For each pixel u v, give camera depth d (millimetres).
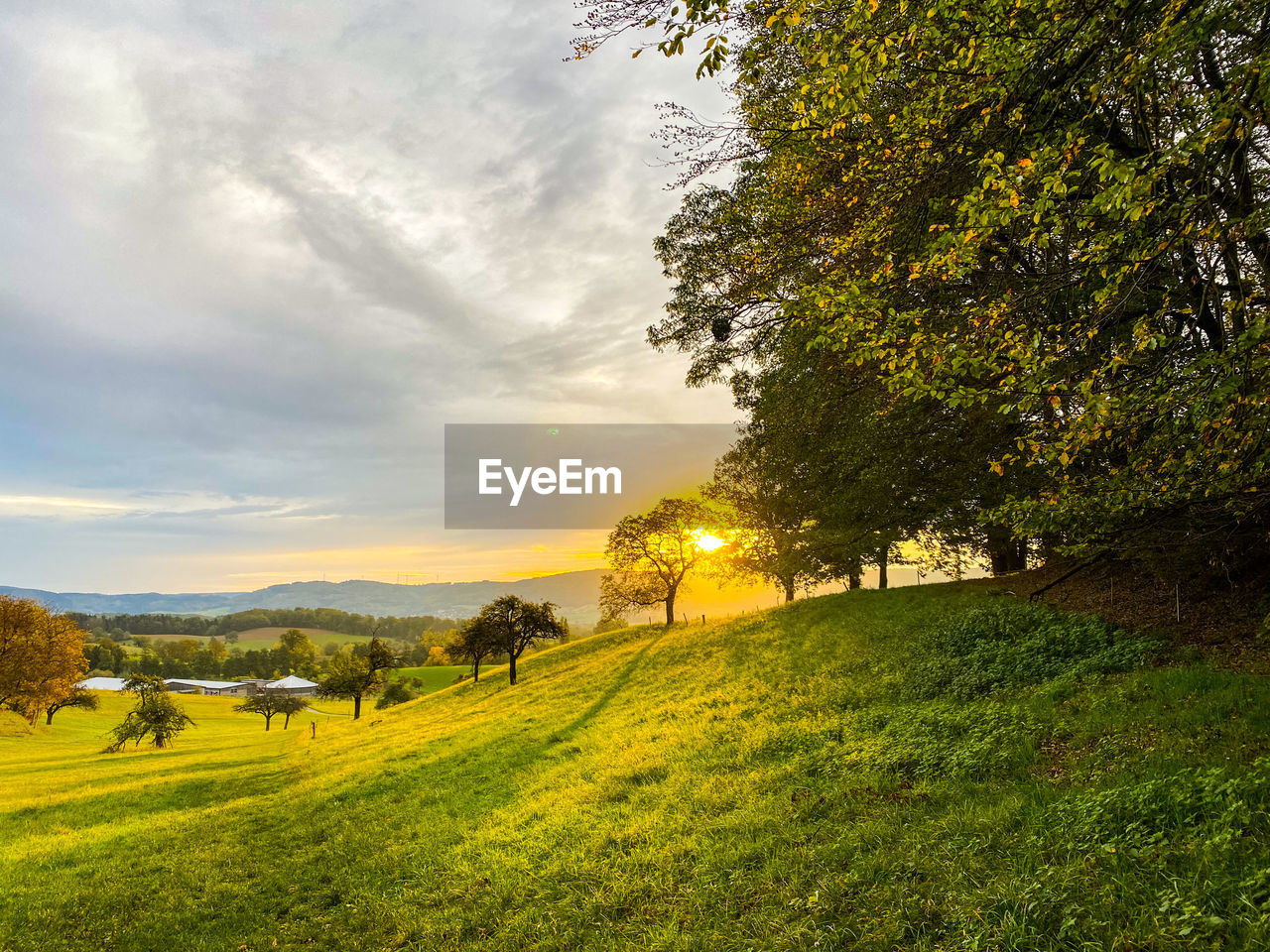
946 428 18750
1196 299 9570
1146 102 8852
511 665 50062
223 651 195125
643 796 13070
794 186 12703
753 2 7832
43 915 11305
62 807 22141
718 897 8195
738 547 36719
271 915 10938
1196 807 6523
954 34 8648
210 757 37750
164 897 11977
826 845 8523
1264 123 6281
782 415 21688
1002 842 7227
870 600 27297
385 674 75375
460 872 11297
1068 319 9820
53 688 60688
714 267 18141
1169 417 7930
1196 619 13609
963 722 11961
